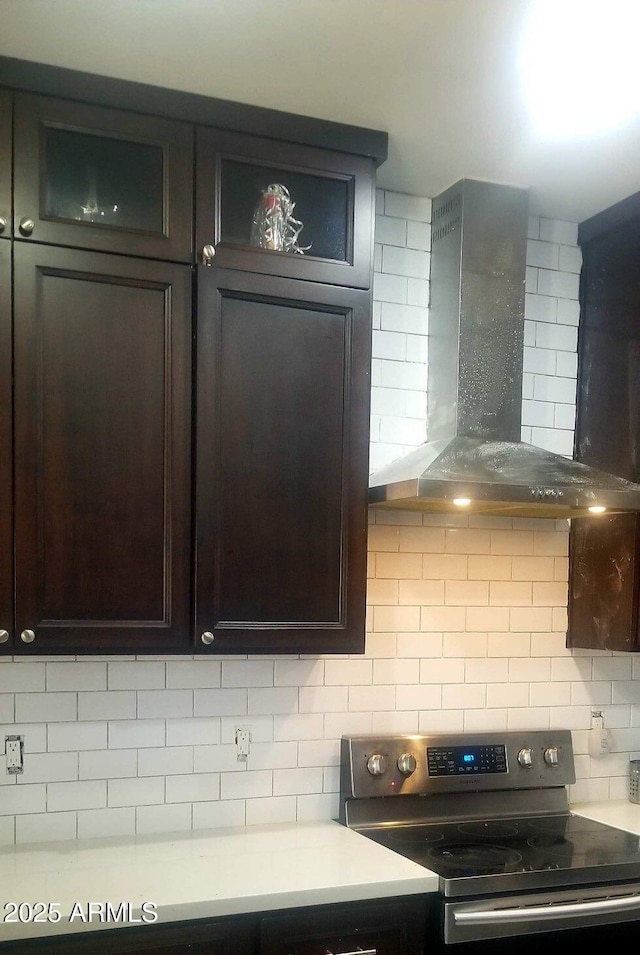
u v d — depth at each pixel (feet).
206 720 7.33
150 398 6.25
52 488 5.99
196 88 6.31
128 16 5.37
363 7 5.24
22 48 5.77
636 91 6.21
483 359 7.75
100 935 5.29
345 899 5.78
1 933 5.04
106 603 6.10
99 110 6.14
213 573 6.36
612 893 6.43
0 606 5.83
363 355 6.88
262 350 6.57
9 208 5.89
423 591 8.18
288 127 6.67
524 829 7.58
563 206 8.47
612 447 8.35
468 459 7.08
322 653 6.70
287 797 7.56
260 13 5.32
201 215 6.40
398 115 6.67
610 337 8.46
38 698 6.85
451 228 7.94
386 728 7.95
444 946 6.05
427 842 7.07
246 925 5.61
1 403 5.86
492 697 8.38
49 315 6.00
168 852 6.52
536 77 6.06
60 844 6.74
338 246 6.92
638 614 7.98
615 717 8.89
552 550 8.73
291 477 6.63
